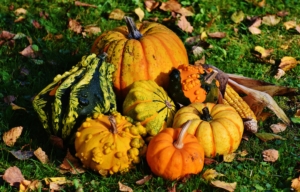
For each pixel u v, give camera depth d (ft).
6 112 5.06
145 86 4.77
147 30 5.22
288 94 5.41
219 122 4.62
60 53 5.97
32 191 4.35
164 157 4.35
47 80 5.58
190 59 5.99
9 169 4.44
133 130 4.46
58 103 4.60
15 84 5.50
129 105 4.74
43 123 4.71
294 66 5.90
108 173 4.47
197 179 4.44
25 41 6.15
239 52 6.09
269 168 4.65
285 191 4.45
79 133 4.45
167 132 4.48
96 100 4.64
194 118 4.67
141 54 4.93
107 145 4.35
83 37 6.25
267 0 6.98
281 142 4.92
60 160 4.66
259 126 5.11
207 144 4.58
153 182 4.46
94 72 4.70
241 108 5.07
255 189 4.46
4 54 5.91
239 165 4.66
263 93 5.22
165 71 4.97
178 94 4.83
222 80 5.11
